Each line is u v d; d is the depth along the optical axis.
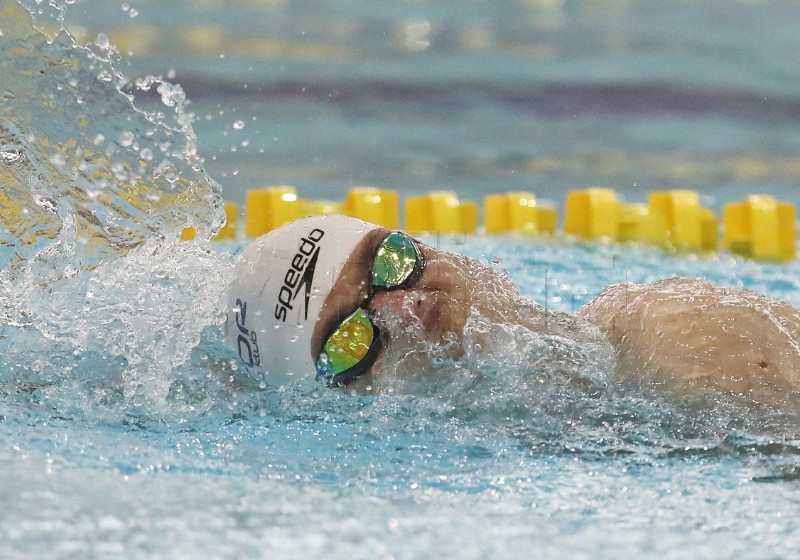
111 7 41.19
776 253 16.27
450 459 6.70
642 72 34.72
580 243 16.12
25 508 5.29
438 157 26.55
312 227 8.41
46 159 9.29
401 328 7.96
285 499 5.71
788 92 32.53
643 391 7.74
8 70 9.16
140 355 8.41
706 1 47.97
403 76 34.31
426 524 5.34
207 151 25.84
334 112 30.28
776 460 6.54
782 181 25.03
